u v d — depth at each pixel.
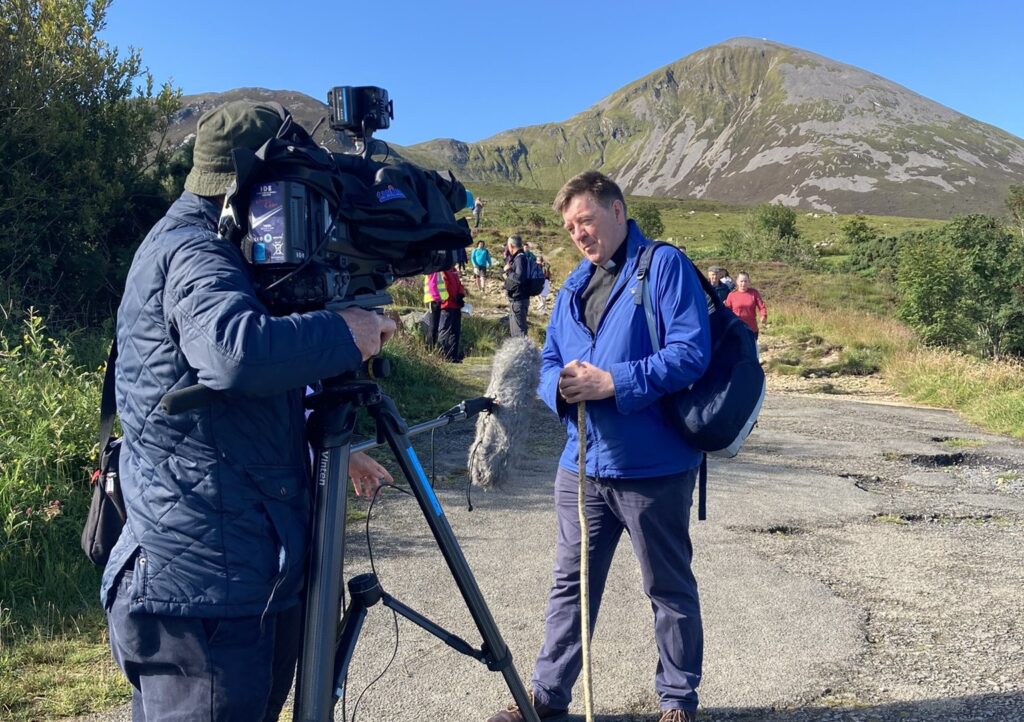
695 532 6.00
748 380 3.08
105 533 2.20
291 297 2.01
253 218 1.99
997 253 19.31
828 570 5.26
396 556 5.26
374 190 2.17
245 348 1.83
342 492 2.16
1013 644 4.15
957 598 4.80
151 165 10.37
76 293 9.20
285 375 1.88
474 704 3.54
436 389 10.82
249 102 2.20
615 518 3.32
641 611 4.54
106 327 8.74
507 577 4.98
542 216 67.06
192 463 2.00
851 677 3.81
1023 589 4.95
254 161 1.94
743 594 4.81
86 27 9.50
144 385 2.02
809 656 4.02
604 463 3.16
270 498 2.07
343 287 2.11
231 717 2.03
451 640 2.57
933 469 8.65
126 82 10.05
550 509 6.34
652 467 3.12
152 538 2.01
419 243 2.28
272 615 2.09
